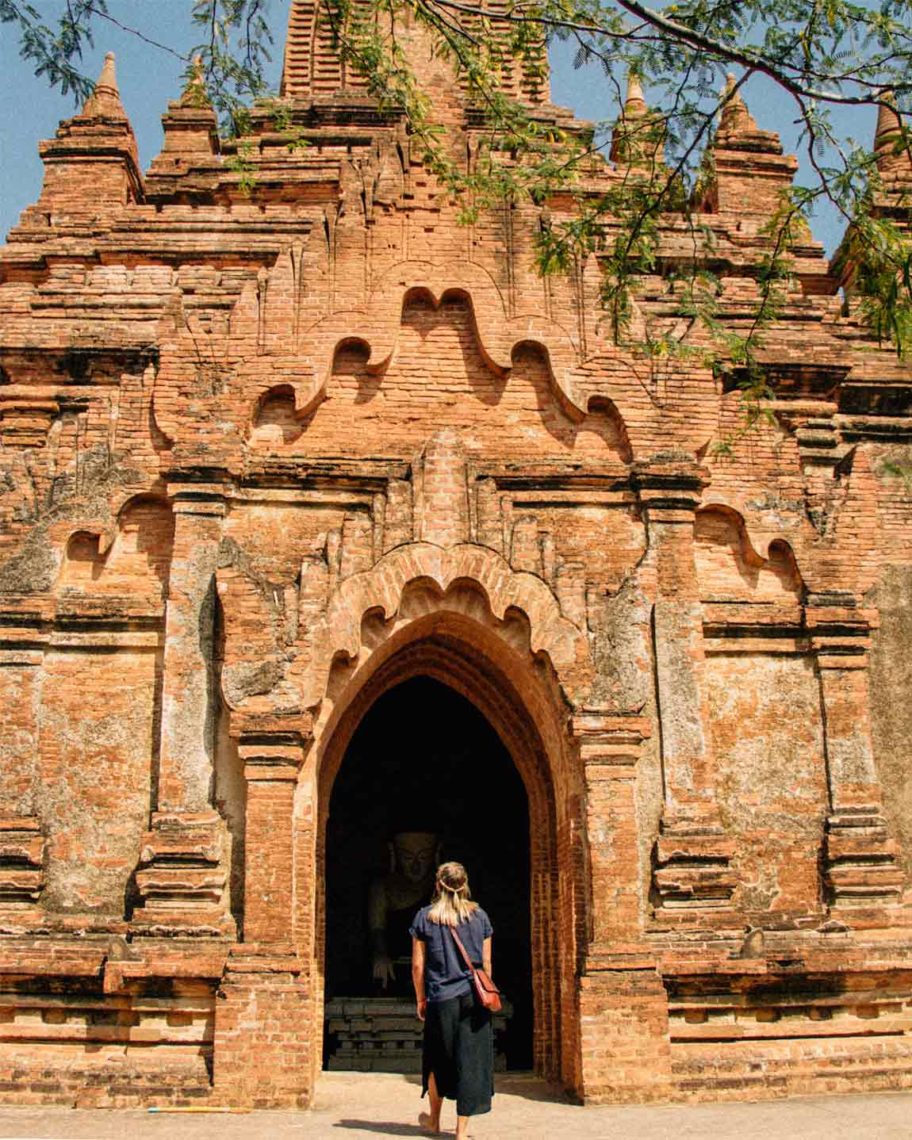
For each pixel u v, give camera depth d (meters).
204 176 20.78
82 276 18.97
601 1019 14.68
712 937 15.53
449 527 16.30
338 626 15.76
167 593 16.69
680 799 16.17
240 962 14.61
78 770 16.09
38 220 20.45
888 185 20.56
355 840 23.69
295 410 17.27
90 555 16.91
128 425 17.30
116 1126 12.77
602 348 17.81
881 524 18.83
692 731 16.44
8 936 15.21
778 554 17.83
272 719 15.24
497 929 23.44
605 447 17.72
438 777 24.14
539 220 18.12
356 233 17.88
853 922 16.23
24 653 16.28
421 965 11.62
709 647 17.20
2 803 15.77
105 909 15.63
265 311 17.50
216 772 15.77
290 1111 14.02
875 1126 12.35
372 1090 15.62
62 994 14.89
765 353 18.41
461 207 17.91
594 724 15.62
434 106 20.80
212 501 16.67
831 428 18.44
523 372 17.89
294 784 15.31
